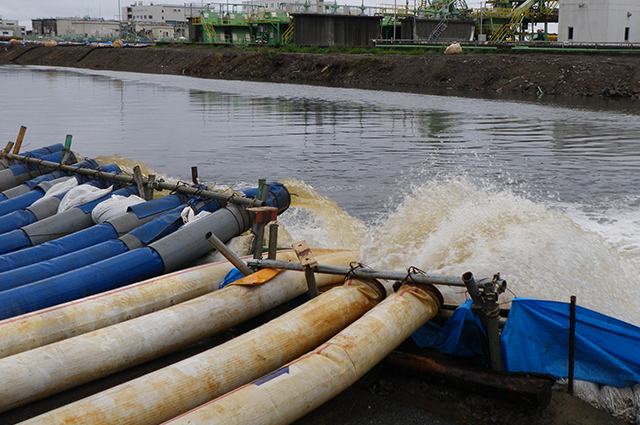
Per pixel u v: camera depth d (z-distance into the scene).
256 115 26.81
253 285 5.57
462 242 6.05
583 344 4.59
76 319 5.06
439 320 5.29
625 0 46.66
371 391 4.74
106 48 86.69
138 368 4.97
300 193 10.75
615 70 37.25
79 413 3.63
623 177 13.66
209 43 80.31
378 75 50.09
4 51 103.12
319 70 55.03
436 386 4.73
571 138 19.78
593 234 6.54
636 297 5.71
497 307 4.43
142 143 18.69
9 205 8.91
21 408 4.40
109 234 7.36
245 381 4.33
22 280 6.05
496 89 40.84
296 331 4.70
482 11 66.00
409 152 17.12
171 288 5.74
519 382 4.34
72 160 10.48
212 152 17.14
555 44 47.12
